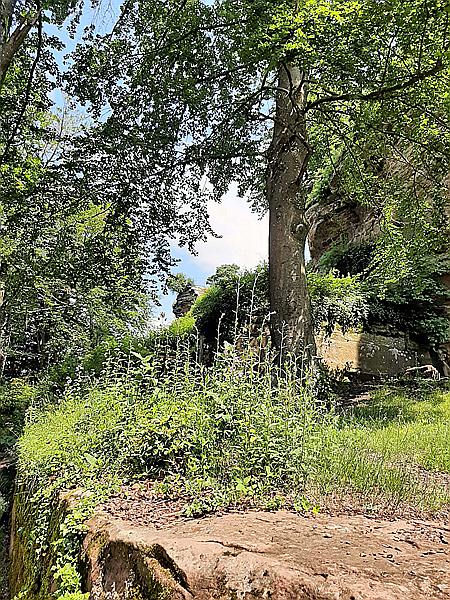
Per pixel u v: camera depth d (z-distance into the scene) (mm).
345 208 19625
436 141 10836
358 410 8750
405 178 13977
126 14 12273
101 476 4637
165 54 11773
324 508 3742
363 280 15148
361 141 11828
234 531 3137
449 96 9367
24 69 13344
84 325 20250
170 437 4613
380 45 8992
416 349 13867
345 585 2262
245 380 4910
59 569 3547
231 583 2459
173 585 2590
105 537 3361
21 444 9055
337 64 9227
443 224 11922
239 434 4379
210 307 14047
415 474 4660
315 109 11461
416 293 13766
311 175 14711
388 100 9812
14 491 9000
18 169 13055
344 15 8203
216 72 11758
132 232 13078
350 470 4355
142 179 12797
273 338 10203
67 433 6215
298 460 4246
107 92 12750
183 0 11562
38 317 21000
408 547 2881
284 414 4676
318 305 12695
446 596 2188
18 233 14977
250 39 8727
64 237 14516
